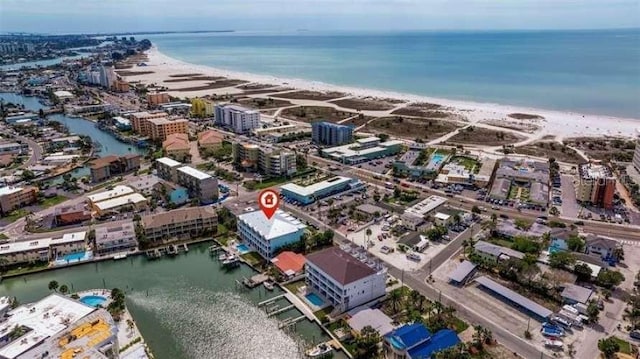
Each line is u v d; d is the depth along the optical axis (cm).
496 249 19088
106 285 18138
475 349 13888
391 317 15575
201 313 16225
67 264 19462
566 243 19725
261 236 19825
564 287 16650
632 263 18938
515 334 14625
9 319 14750
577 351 13850
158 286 18050
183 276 18775
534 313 15525
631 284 17312
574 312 15325
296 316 15975
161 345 14575
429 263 19150
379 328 14525
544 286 16750
